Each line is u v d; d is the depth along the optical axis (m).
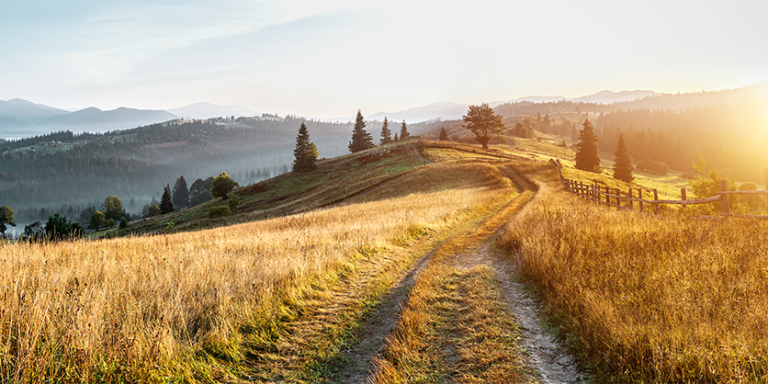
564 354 4.02
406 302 6.18
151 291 5.41
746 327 3.34
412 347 4.42
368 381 3.83
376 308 6.06
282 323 5.27
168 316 4.53
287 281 6.57
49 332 3.78
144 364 3.69
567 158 117.94
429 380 3.74
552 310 5.06
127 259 7.91
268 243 10.77
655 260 5.45
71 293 4.80
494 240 11.48
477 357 4.13
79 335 3.70
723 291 4.10
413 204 24.23
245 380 3.91
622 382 3.31
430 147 79.75
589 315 4.21
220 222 46.72
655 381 3.13
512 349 4.24
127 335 3.93
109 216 118.81
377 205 26.80
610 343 3.68
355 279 7.72
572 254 6.44
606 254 6.19
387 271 8.41
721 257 5.03
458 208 19.34
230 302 5.33
